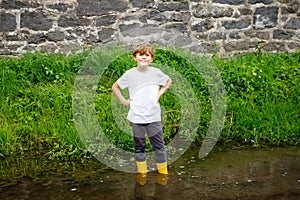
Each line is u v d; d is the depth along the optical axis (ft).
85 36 24.06
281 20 25.57
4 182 13.73
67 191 13.09
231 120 18.15
